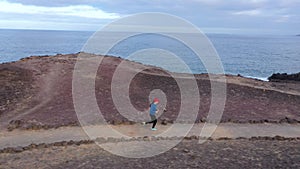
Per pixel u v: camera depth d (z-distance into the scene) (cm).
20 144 1167
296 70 5781
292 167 916
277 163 946
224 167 906
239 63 6397
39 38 13775
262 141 1216
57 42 10525
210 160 962
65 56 2950
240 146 1129
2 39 12825
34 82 2044
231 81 2619
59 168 883
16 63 2491
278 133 1425
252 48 11694
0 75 2059
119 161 947
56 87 1970
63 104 1714
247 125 1541
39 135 1277
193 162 944
